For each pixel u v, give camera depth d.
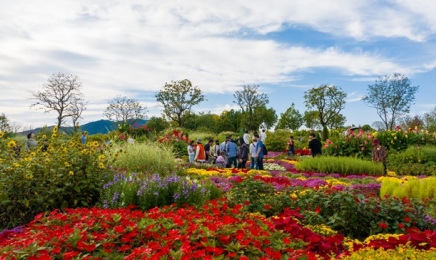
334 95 63.34
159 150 13.39
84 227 4.19
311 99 64.19
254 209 6.60
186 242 3.53
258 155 16.34
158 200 6.97
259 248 3.64
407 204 6.30
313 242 4.06
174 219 4.31
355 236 5.92
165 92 58.62
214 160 19.41
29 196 6.84
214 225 3.90
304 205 6.49
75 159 7.59
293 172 15.45
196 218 4.55
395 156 18.84
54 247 3.62
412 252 3.39
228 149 17.52
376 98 53.47
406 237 3.89
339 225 5.92
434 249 3.54
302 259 3.58
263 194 7.01
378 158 15.94
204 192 7.43
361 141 20.28
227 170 14.04
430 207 7.41
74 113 44.59
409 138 21.62
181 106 58.69
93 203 7.67
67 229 4.01
